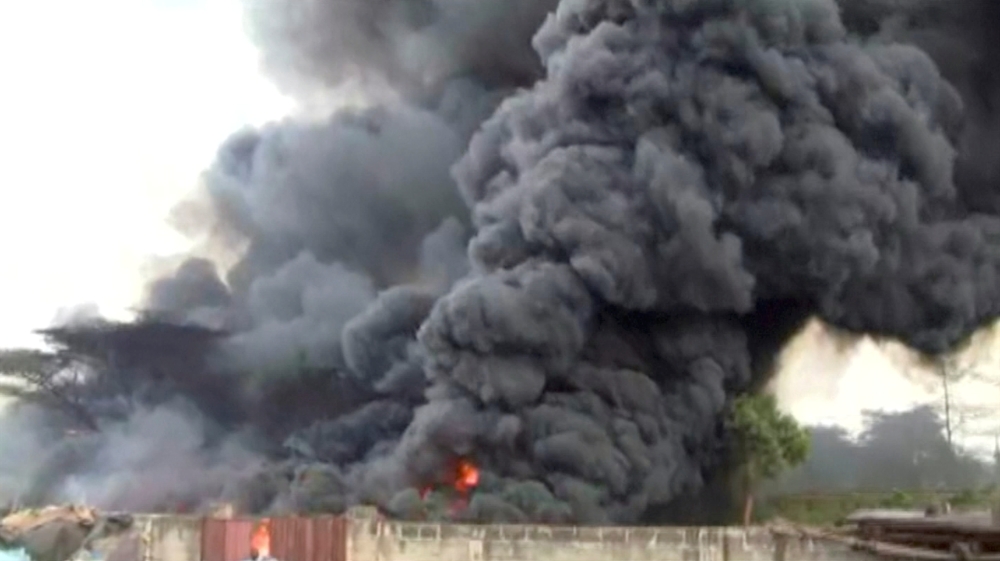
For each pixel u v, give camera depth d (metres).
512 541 36.34
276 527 36.69
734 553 35.59
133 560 30.20
